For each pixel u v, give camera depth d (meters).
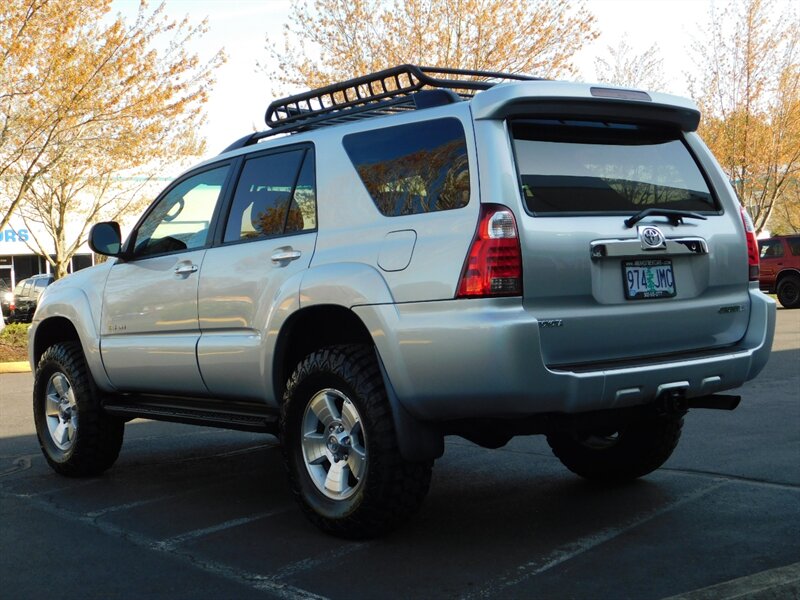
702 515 4.69
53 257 38.91
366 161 4.53
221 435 7.82
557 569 3.95
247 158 5.28
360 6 24.25
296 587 3.85
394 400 4.18
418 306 4.05
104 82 17.95
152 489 5.80
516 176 4.01
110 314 5.89
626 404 4.09
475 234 3.92
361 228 4.42
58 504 5.44
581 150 4.30
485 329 3.81
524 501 5.14
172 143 23.69
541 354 3.85
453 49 24.11
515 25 24.00
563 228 4.02
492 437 4.36
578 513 4.84
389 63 23.72
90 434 6.04
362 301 4.23
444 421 4.19
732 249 4.64
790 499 4.93
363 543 4.44
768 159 32.09
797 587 3.46
